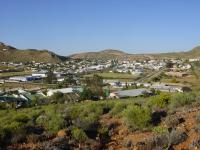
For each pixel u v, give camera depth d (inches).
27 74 7544.3
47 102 2984.7
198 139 517.7
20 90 4382.4
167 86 4626.0
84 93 3260.3
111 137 661.3
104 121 793.6
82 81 5629.9
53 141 615.8
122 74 7854.3
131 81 6063.0
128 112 698.2
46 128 729.0
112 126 732.7
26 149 588.7
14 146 609.0
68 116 865.5
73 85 5132.9
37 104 2886.3
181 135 542.6
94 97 3339.1
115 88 4781.0
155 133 612.1
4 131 646.5
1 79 6318.9
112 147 594.9
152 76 7086.6
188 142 526.6
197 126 577.0
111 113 865.5
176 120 652.7
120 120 777.6
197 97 942.4
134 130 673.0
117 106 890.7
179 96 898.7
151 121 693.3
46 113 954.1
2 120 824.9
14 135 649.6
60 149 567.2
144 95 3307.1
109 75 7490.2
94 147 593.6
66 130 683.4
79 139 624.7
